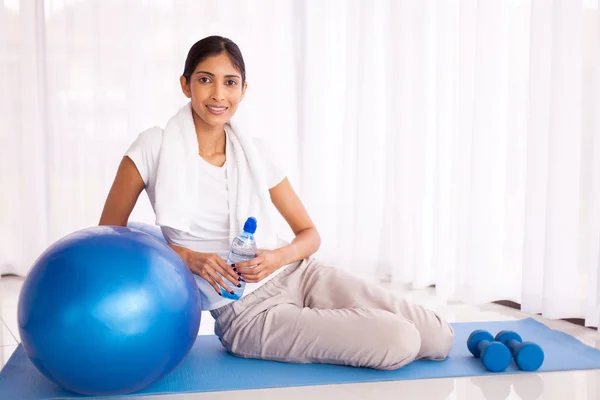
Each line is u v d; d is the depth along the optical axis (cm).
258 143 204
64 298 150
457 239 308
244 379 182
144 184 192
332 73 387
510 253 294
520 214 291
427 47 332
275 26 384
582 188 254
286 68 389
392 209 362
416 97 336
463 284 302
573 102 251
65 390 171
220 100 184
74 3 355
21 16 346
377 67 371
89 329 150
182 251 186
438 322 197
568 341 226
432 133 333
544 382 185
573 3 250
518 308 288
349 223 384
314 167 389
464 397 172
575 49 251
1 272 352
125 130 364
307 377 184
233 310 197
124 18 361
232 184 192
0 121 347
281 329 192
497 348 192
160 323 156
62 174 358
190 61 187
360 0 370
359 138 373
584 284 256
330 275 202
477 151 294
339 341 187
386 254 374
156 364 159
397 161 353
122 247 159
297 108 392
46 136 355
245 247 183
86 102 359
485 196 293
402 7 347
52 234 359
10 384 176
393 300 198
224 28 376
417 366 196
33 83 349
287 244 206
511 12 287
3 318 257
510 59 288
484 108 293
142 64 365
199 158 190
